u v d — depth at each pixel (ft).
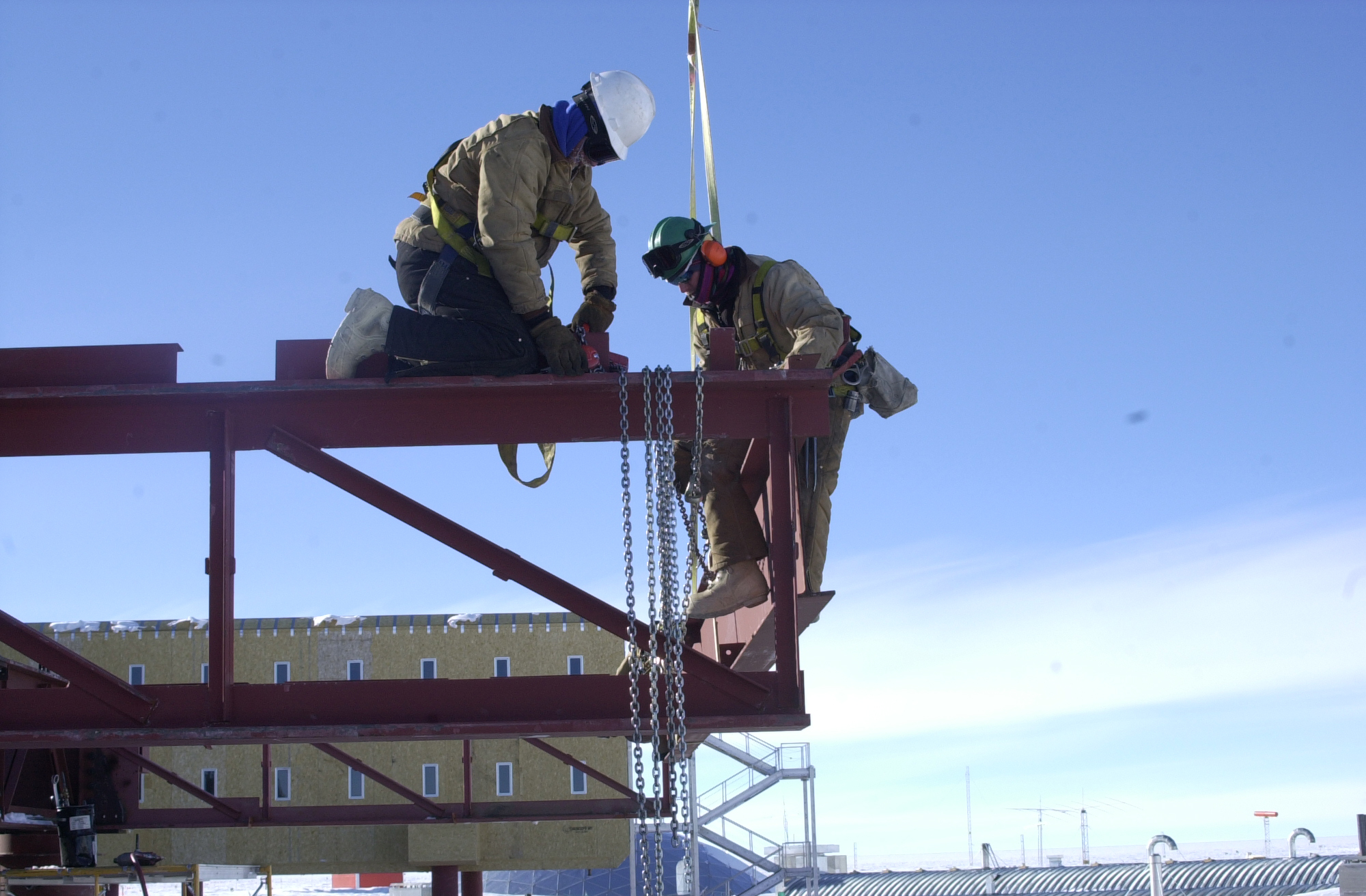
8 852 41.55
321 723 16.48
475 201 16.56
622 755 58.80
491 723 16.52
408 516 17.84
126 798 39.45
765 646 22.44
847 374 20.76
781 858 90.99
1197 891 134.31
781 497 17.33
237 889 128.88
